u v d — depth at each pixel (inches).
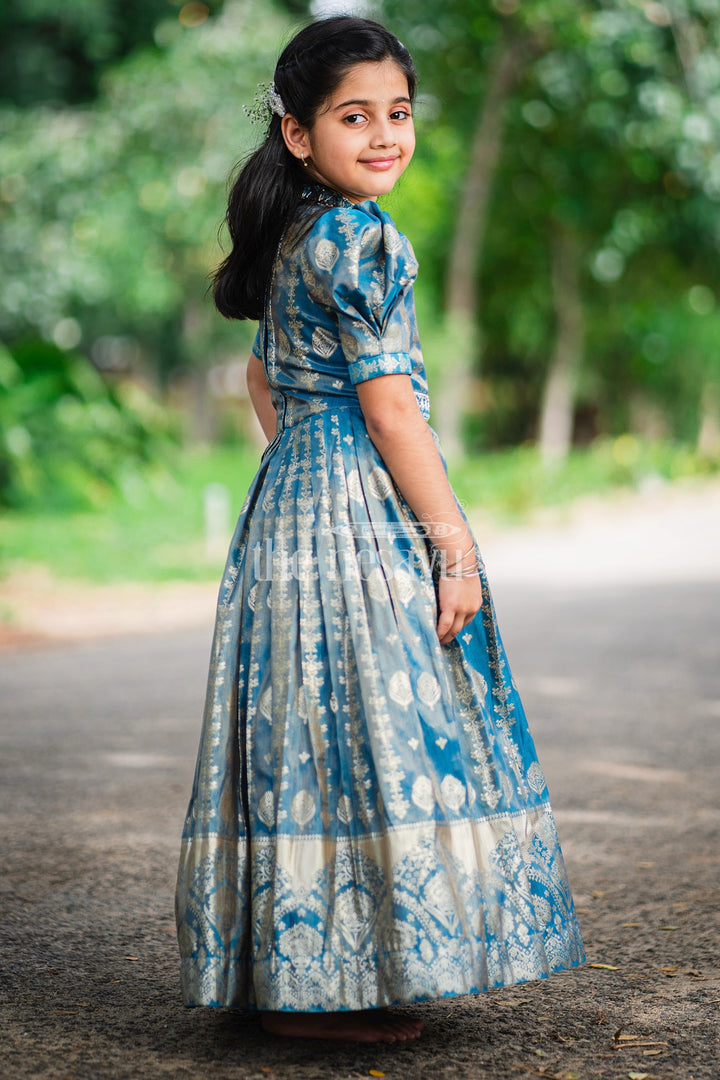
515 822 85.7
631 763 181.6
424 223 815.7
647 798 161.5
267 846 82.2
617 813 154.3
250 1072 81.0
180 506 686.5
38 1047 85.4
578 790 165.9
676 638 306.0
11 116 758.5
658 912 117.0
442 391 863.7
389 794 80.4
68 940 110.4
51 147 727.7
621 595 392.5
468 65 856.3
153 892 124.7
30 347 656.4
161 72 702.5
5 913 117.9
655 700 230.8
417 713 82.8
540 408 1434.5
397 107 89.0
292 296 88.2
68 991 97.6
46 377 657.6
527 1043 86.7
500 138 883.4
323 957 80.1
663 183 880.9
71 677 274.8
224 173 682.8
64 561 479.2
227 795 85.2
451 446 868.0
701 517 681.6
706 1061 83.3
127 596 414.6
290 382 89.7
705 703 227.1
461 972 79.5
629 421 1446.9
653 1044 86.4
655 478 840.3
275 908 80.8
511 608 368.5
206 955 83.2
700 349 1259.2
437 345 836.0
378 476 86.0
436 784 82.1
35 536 546.6
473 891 81.7
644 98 729.6
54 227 737.6
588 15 737.0
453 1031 89.2
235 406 1576.0
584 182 922.1
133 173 719.7
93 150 722.8
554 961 85.7
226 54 686.5
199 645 321.7
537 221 1031.6
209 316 1035.9
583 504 757.3
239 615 87.9
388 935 79.7
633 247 904.9
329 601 84.4
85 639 335.0
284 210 90.2
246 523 90.2
